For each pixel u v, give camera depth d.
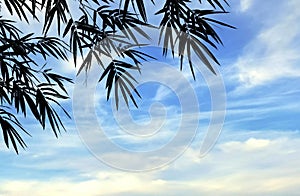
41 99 2.62
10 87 2.58
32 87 2.66
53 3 2.50
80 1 2.58
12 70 2.62
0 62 2.49
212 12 2.35
